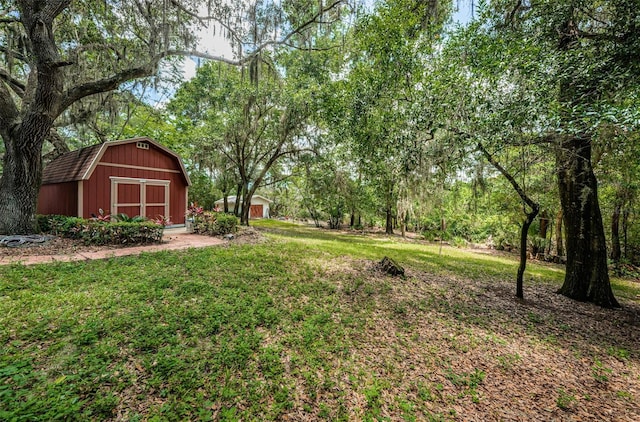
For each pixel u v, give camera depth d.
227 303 3.90
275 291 4.64
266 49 9.73
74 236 7.31
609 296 5.60
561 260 11.80
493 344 3.63
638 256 10.93
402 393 2.53
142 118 16.12
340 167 14.67
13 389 2.00
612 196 9.41
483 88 4.41
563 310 5.20
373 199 17.86
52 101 6.65
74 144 16.28
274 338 3.19
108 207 8.95
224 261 6.09
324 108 10.59
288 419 2.10
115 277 4.52
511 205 11.23
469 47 4.91
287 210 28.69
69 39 7.82
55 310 3.21
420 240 16.84
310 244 10.17
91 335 2.76
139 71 7.10
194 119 18.19
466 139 4.52
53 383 2.10
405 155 5.64
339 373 2.72
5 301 3.37
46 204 10.01
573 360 3.41
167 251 6.71
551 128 3.79
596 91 3.56
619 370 3.25
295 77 13.10
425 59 6.14
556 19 4.11
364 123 7.08
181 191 11.47
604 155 6.10
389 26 6.25
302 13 8.28
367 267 7.02
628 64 3.34
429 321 4.18
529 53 4.03
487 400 2.54
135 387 2.20
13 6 7.03
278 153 14.98
